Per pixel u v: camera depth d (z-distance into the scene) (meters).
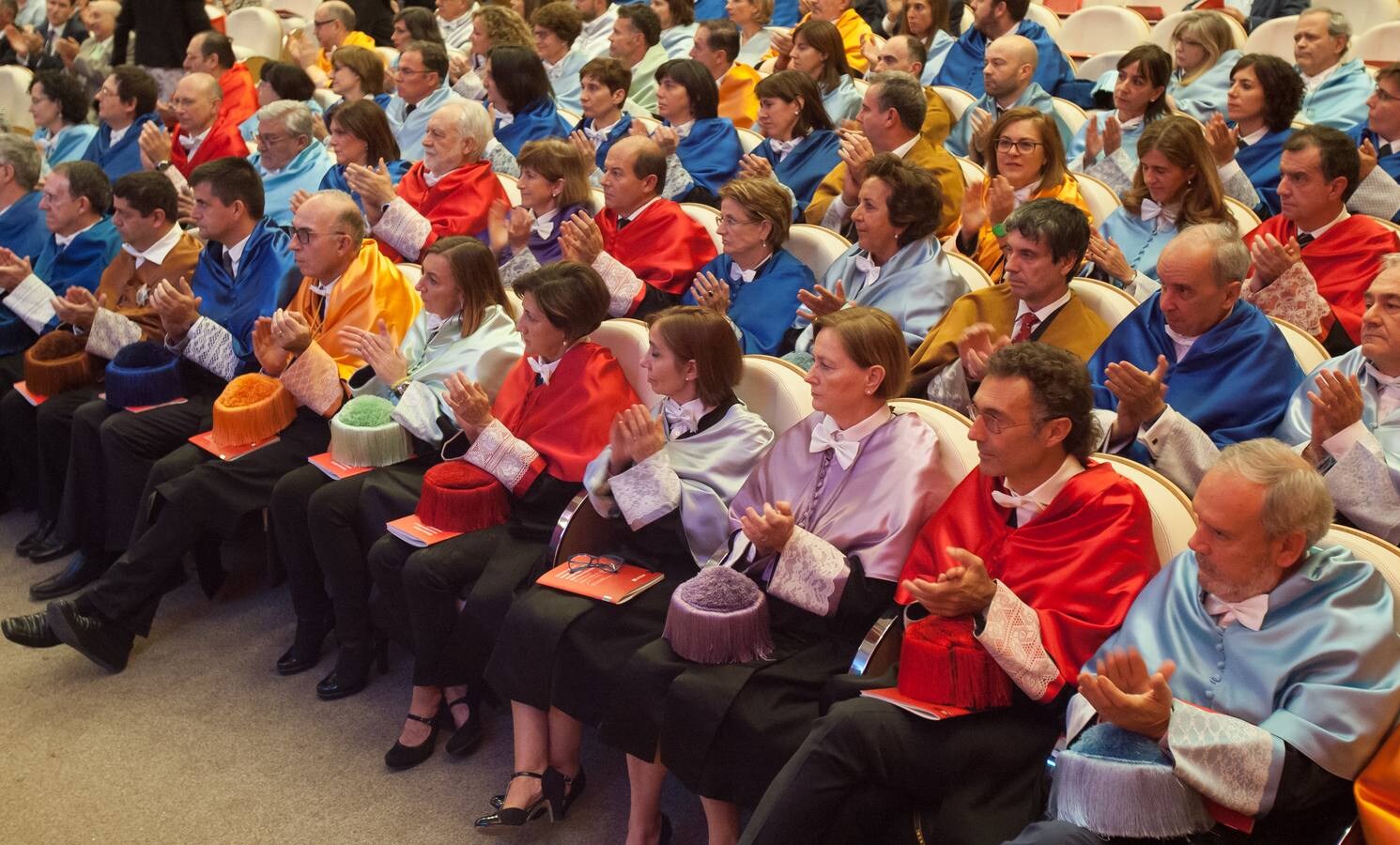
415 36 7.89
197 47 7.42
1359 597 2.16
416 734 3.31
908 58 6.36
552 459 3.35
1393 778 2.04
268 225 4.51
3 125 7.34
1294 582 2.20
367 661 3.63
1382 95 5.09
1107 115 5.21
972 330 3.28
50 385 4.41
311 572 3.69
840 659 2.73
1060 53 6.78
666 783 3.21
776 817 2.34
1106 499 2.47
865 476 2.84
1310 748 2.06
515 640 2.94
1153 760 2.07
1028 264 3.37
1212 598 2.31
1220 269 3.10
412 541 3.28
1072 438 2.52
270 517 4.15
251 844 2.98
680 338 3.06
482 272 3.84
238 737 3.42
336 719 3.51
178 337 4.23
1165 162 4.06
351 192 5.61
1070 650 2.39
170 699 3.62
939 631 2.40
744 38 8.16
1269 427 3.09
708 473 3.05
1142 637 2.33
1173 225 4.15
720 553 2.95
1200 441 2.87
